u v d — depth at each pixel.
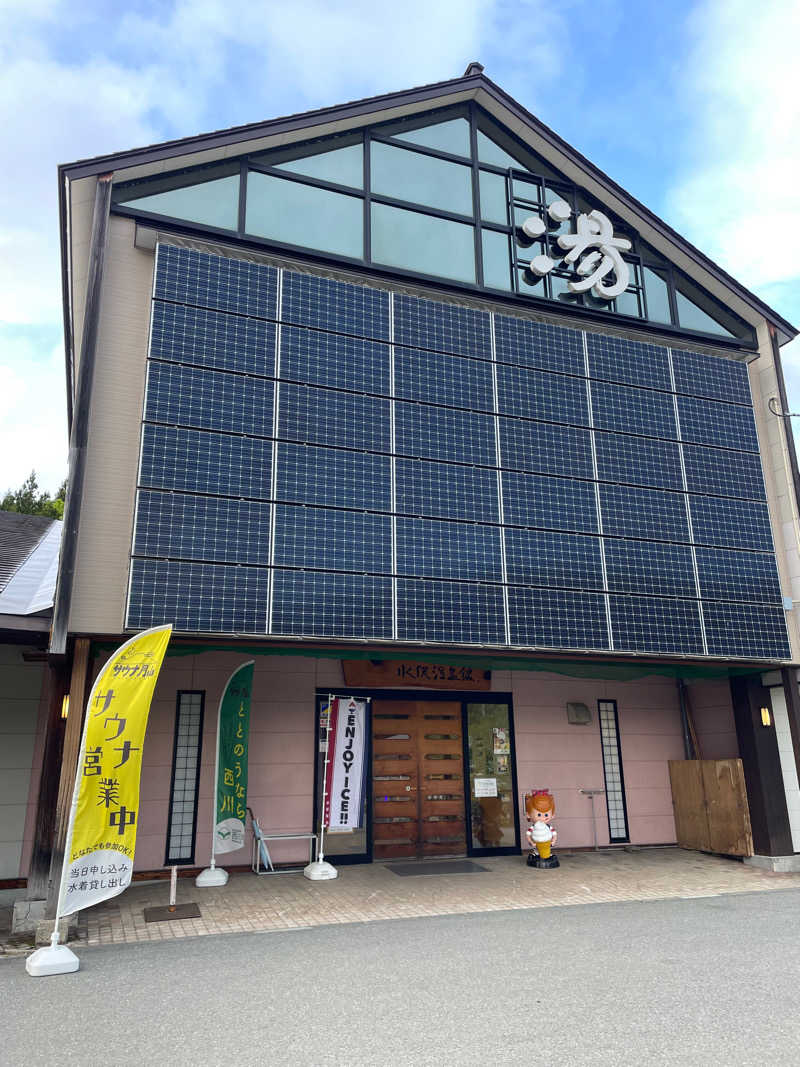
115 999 5.23
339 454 9.31
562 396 10.92
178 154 9.91
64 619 7.64
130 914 8.09
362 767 10.46
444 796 11.90
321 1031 4.57
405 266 11.03
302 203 10.73
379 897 8.88
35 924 7.40
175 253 9.30
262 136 10.47
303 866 10.73
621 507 10.70
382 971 5.86
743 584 11.11
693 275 13.14
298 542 8.74
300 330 9.65
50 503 32.34
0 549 12.59
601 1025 4.62
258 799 10.87
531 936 7.00
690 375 12.03
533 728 12.66
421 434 9.84
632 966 5.95
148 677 7.02
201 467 8.56
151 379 8.63
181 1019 4.80
